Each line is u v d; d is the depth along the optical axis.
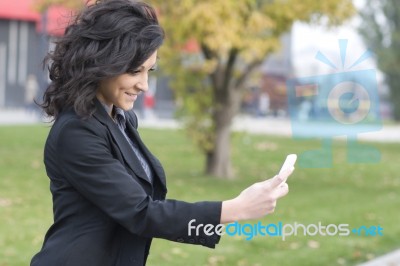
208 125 11.52
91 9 2.03
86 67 1.98
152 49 2.02
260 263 5.95
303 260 6.11
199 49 11.25
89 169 1.99
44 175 11.07
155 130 21.08
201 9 8.98
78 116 2.02
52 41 2.21
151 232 1.96
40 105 2.12
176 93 11.38
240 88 11.37
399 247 6.82
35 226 7.09
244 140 19.31
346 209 8.79
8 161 12.57
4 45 31.50
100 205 1.99
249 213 1.95
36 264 2.06
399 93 30.44
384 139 23.08
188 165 13.32
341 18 10.37
